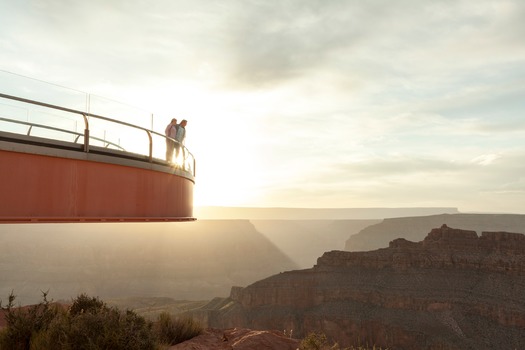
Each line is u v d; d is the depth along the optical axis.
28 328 10.05
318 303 102.94
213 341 11.46
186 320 12.30
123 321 9.56
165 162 11.87
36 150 8.30
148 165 10.84
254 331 12.05
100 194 9.54
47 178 8.58
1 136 7.84
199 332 12.12
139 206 10.59
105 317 9.56
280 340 11.03
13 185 8.08
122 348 8.73
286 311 101.69
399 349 81.56
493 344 75.50
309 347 10.06
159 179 11.46
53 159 8.70
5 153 8.00
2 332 10.01
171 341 11.10
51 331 9.27
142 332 9.50
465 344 76.50
